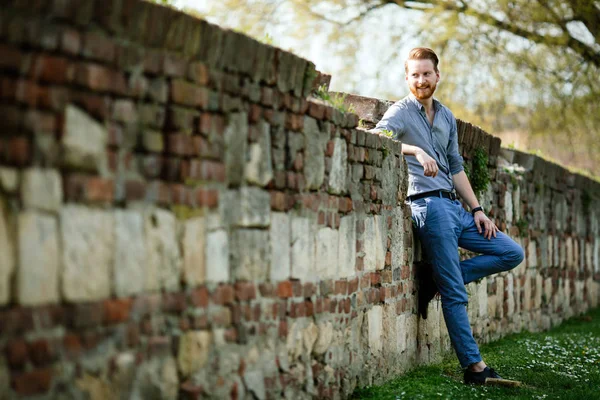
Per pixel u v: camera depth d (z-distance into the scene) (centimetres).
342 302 518
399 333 627
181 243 360
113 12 317
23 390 280
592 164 2012
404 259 641
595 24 1523
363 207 553
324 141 491
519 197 1006
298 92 457
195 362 367
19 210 281
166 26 344
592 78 1648
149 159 341
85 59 308
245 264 408
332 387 502
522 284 1020
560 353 826
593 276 1477
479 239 680
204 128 375
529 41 1617
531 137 1823
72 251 301
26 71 284
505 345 860
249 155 411
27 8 285
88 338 308
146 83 339
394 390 559
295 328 457
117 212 323
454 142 696
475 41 1645
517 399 559
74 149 302
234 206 399
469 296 812
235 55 393
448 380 624
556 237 1199
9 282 277
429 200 662
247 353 408
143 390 336
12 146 279
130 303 329
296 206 458
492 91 1700
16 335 279
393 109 671
